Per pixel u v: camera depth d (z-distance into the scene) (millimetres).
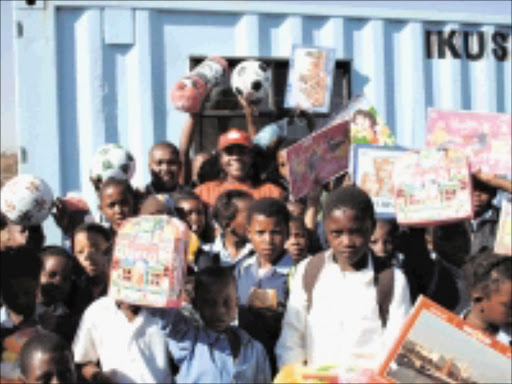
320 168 4113
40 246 4098
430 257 3549
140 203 3867
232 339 2750
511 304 2621
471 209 3328
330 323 2713
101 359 2721
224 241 3727
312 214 4062
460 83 5641
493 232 3881
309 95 5203
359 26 5457
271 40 5312
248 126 5004
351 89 5418
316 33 5387
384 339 2668
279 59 5301
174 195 4035
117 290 2520
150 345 2713
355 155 3748
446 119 4117
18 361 2627
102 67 5066
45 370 2420
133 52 5117
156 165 4457
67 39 5047
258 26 5250
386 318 2689
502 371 2252
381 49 5453
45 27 4965
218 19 5242
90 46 5039
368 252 2811
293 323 2783
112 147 4379
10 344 2652
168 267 2469
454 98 5621
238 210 3604
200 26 5211
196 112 4812
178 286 2486
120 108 5113
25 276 2799
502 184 3846
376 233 3451
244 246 3605
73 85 5062
